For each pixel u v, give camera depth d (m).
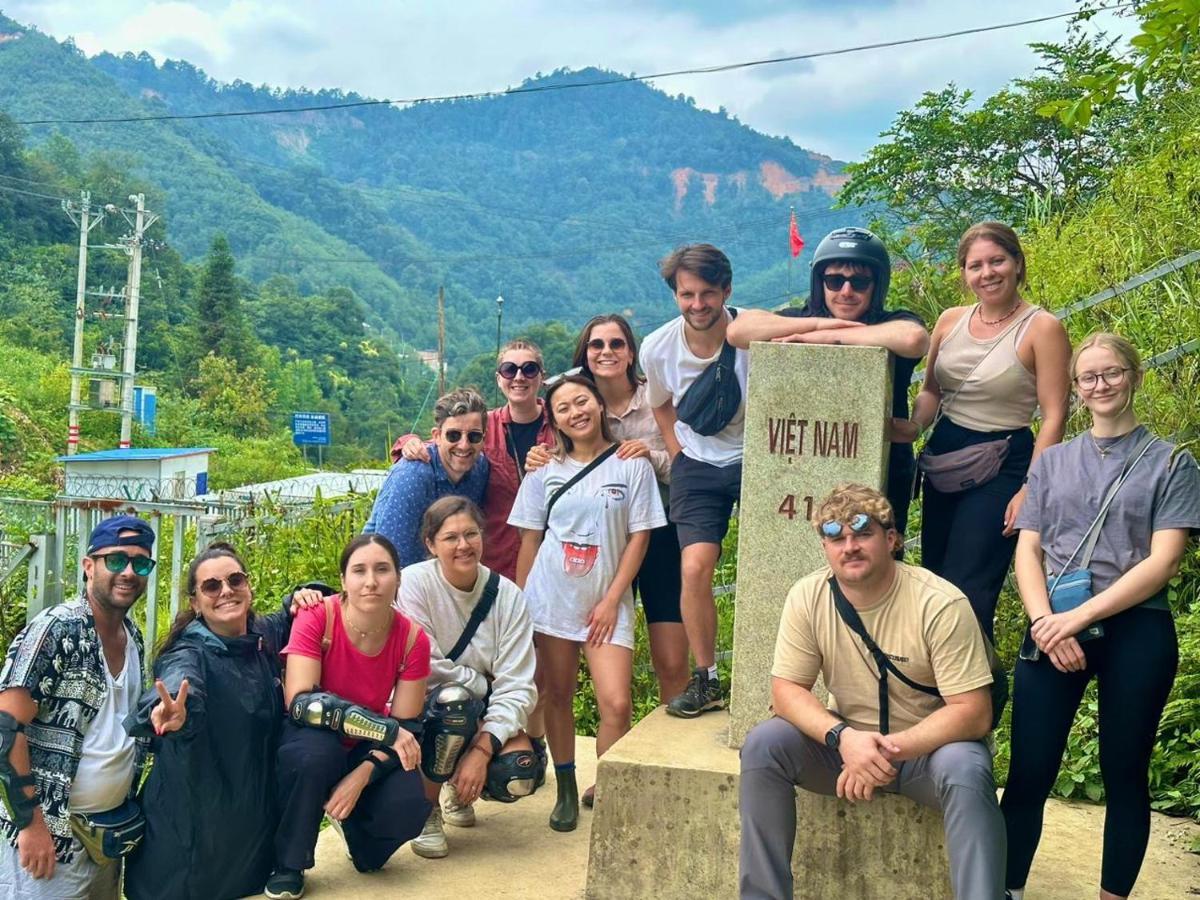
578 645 4.75
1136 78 4.58
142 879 4.02
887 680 3.57
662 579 4.87
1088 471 3.68
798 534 4.14
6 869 3.93
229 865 4.02
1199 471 3.59
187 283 71.44
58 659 3.94
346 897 4.11
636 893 4.02
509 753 4.46
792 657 3.65
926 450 4.29
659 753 4.12
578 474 4.72
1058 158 14.87
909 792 3.60
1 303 57.59
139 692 4.22
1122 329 6.36
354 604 4.19
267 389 61.12
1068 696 3.63
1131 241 7.20
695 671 4.62
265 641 4.27
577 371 4.94
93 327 60.16
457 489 5.02
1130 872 3.59
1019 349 4.05
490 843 4.62
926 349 4.05
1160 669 3.53
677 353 4.56
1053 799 4.91
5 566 7.01
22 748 3.85
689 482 4.59
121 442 39.72
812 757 3.62
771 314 4.32
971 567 4.11
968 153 15.61
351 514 7.96
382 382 80.50
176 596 6.73
